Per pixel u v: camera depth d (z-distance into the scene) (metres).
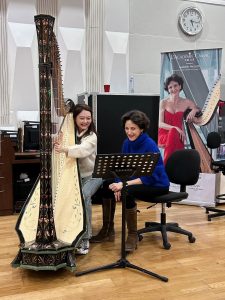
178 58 4.60
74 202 2.68
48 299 2.19
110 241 3.24
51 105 2.39
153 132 4.36
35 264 2.41
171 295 2.24
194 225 3.75
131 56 5.19
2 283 2.39
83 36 4.81
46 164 2.39
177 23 5.40
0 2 4.37
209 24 5.59
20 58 4.50
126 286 2.36
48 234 2.44
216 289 2.33
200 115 4.61
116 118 4.18
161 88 4.69
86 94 4.28
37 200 2.73
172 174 3.31
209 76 4.55
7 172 4.04
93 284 2.39
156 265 2.71
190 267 2.67
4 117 4.50
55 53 2.38
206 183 4.57
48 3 4.61
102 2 4.86
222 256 2.89
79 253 2.89
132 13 5.14
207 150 4.61
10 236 3.35
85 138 2.96
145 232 3.29
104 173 2.42
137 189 2.96
